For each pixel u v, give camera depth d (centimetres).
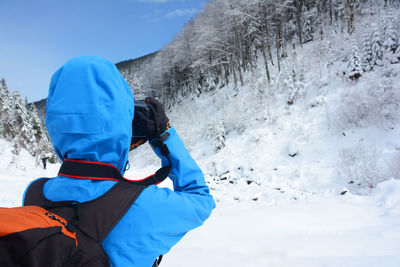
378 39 1764
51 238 47
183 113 3319
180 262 356
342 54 2119
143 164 2855
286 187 1262
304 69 2277
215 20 3859
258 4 3216
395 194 638
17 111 3581
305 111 1847
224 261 345
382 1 2525
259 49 4022
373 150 1223
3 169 2611
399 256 276
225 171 1711
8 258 42
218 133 2102
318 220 561
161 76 5916
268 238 457
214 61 3938
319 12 2998
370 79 1655
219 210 929
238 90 3120
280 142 1703
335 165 1287
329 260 300
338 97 1745
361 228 475
